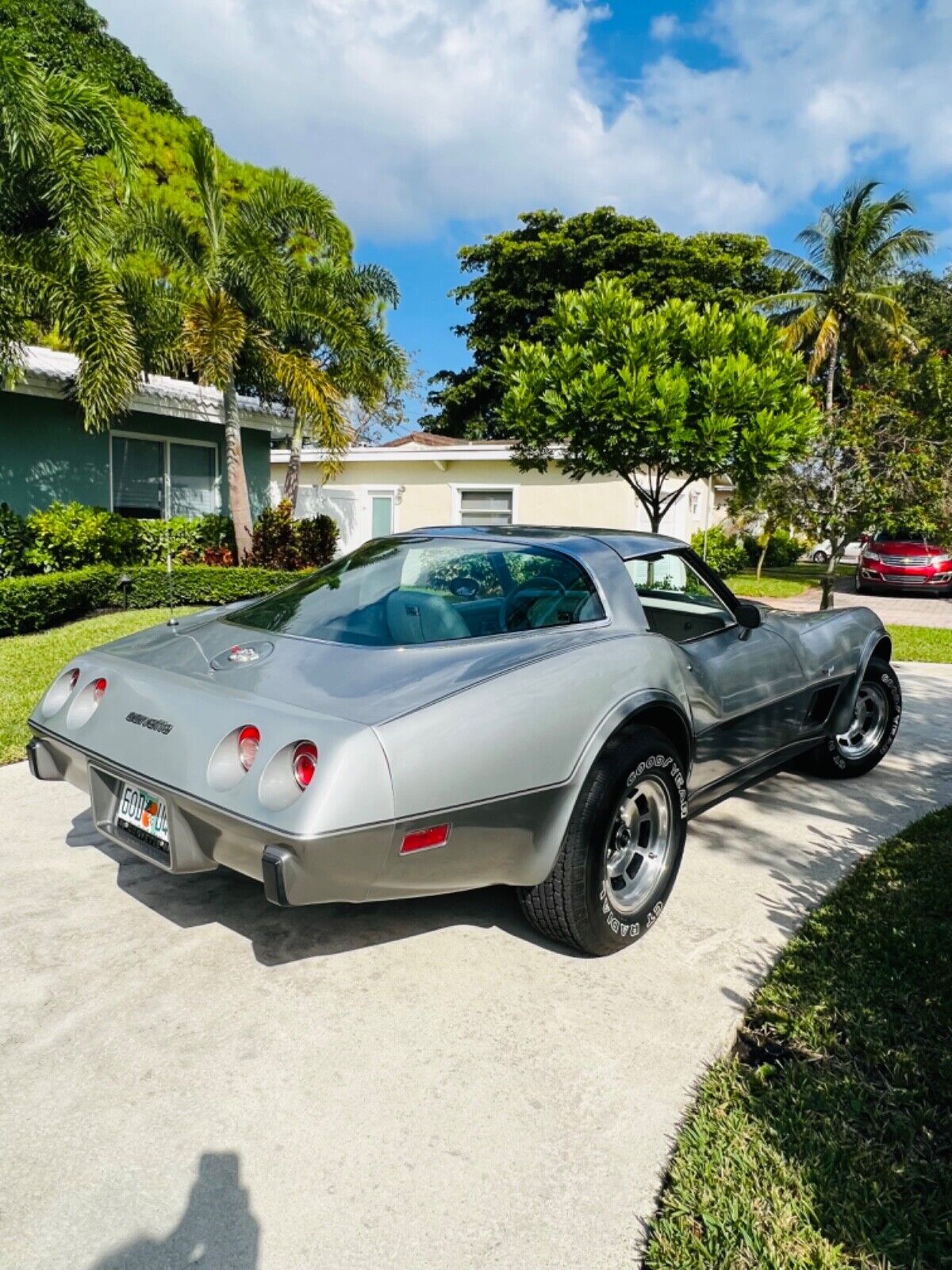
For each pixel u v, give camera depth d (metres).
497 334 29.28
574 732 2.60
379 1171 1.92
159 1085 2.19
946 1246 1.72
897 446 7.74
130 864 3.46
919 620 13.43
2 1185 1.86
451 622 2.91
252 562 12.84
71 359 11.74
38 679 6.34
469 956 2.84
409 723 2.26
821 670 4.24
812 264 25.33
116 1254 1.70
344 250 16.59
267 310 12.11
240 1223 1.78
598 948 2.80
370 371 14.20
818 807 4.37
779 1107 2.12
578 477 8.92
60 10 21.94
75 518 10.92
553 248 27.23
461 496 16.66
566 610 3.05
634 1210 1.83
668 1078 2.25
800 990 2.62
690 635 3.62
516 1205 1.83
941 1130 2.05
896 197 23.89
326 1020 2.47
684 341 8.05
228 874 3.40
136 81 23.75
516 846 2.50
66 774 2.97
